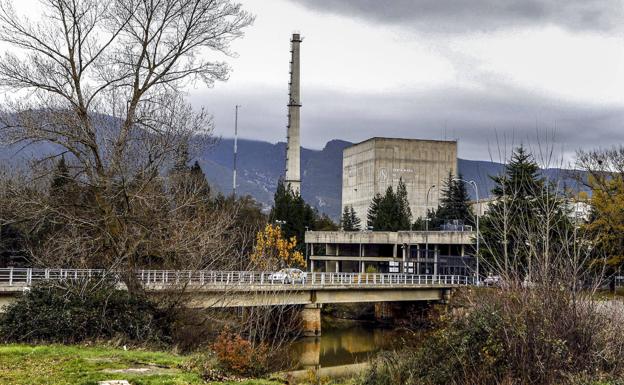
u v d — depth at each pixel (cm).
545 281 1706
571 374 1609
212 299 3412
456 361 1820
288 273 5459
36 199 2658
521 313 1675
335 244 11956
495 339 1714
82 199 2859
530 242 1802
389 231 10806
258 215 10750
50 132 2628
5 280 4694
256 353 2142
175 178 2930
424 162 14438
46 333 2339
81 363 1836
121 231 2697
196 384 1659
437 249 9019
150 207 2670
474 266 6888
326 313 7969
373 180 14312
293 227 11306
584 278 1836
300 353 5038
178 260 2906
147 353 2086
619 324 1717
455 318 2020
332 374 3725
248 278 5266
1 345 2195
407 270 8250
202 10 2928
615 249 4981
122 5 2822
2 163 3102
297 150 12212
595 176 5553
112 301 2520
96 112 2756
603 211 5134
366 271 10438
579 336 1670
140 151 2733
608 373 1616
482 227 4722
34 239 4159
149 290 2839
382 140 14275
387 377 2092
